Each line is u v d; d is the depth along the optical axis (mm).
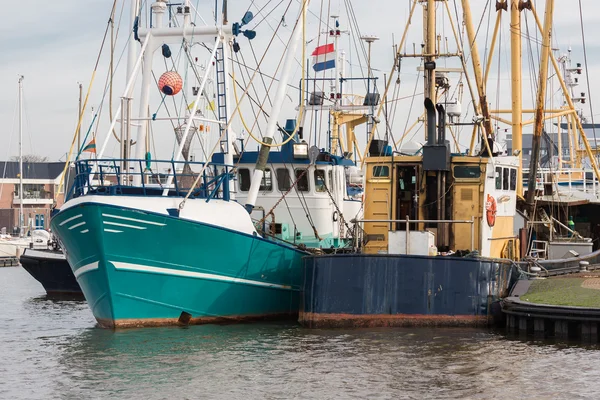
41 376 32125
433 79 46125
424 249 41750
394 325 40594
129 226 39281
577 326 37781
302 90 47438
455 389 29188
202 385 30172
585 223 70312
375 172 45938
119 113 46094
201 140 53188
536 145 57906
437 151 43906
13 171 187625
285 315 45750
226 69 46625
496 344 36938
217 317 43094
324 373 31703
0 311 55000
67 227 40156
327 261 40969
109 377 31562
